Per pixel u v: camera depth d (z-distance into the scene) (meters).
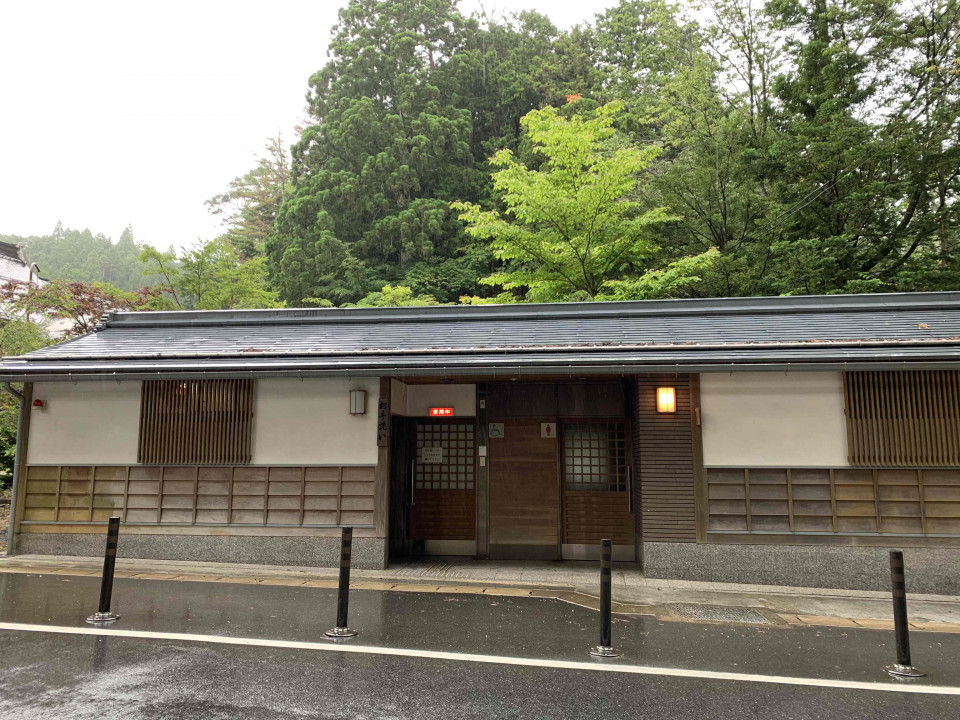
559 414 9.61
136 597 6.64
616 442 9.59
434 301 23.91
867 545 7.68
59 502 9.12
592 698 4.02
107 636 5.19
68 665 4.46
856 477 7.82
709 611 6.52
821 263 15.20
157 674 4.31
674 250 17.94
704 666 4.72
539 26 37.56
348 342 9.27
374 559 8.52
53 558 8.82
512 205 16.33
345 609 5.41
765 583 7.79
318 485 8.80
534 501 9.54
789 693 4.18
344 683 4.20
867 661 4.91
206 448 9.00
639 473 8.43
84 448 9.20
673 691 4.18
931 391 7.71
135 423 9.17
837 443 7.90
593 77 31.98
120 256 71.94
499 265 28.30
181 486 8.98
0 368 8.87
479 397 9.81
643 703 3.96
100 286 17.47
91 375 8.72
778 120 19.55
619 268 17.41
